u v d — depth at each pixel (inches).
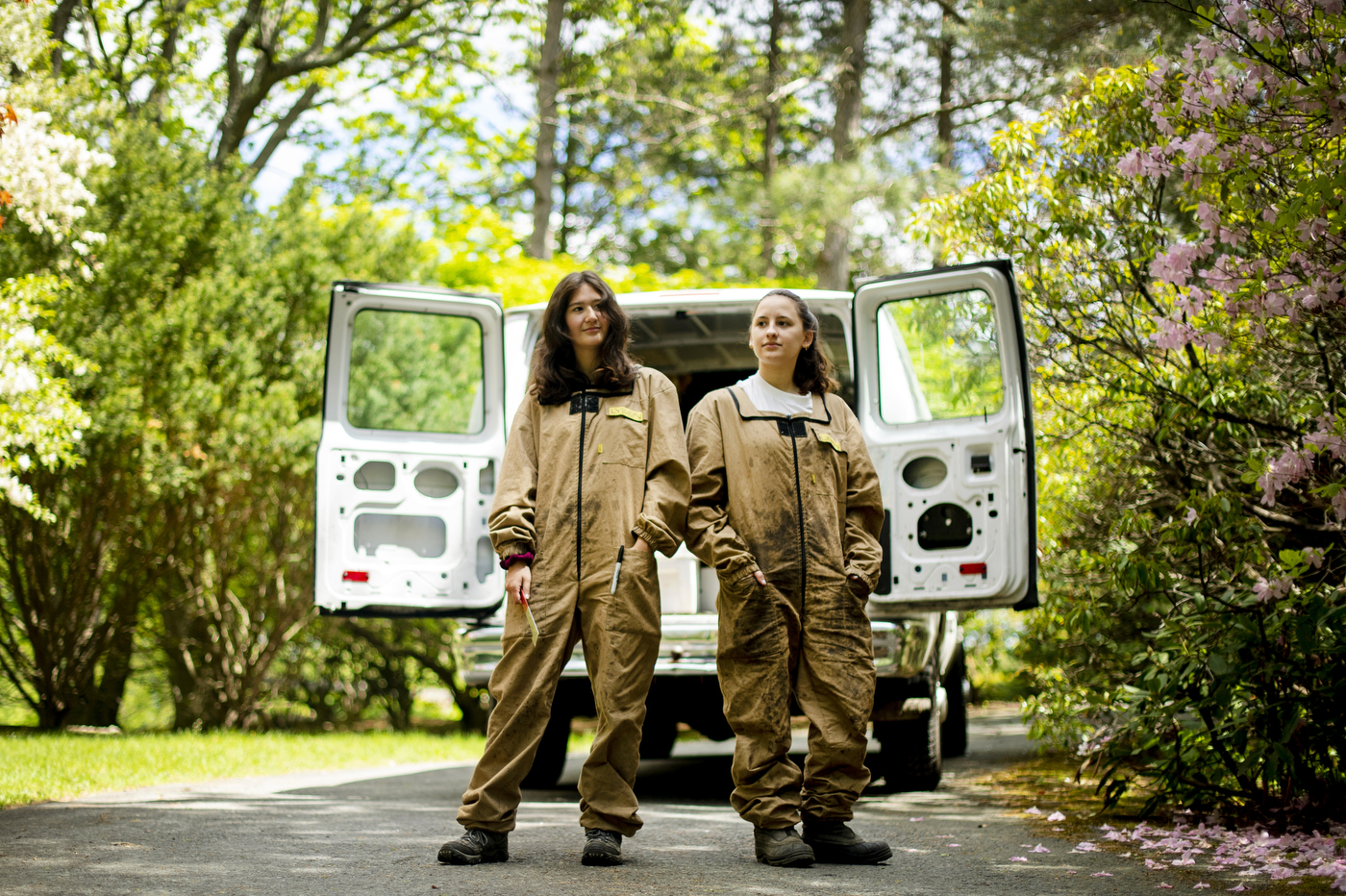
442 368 251.4
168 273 355.6
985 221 212.5
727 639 133.8
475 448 209.8
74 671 377.4
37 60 296.0
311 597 409.1
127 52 565.0
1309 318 155.9
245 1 622.5
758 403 140.6
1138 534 191.3
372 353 224.5
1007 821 171.3
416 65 662.5
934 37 601.0
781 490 135.9
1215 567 173.0
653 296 222.1
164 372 338.3
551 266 573.6
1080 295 200.1
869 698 135.6
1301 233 142.3
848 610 135.9
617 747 132.3
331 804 192.4
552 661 133.4
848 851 134.3
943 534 189.6
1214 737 155.4
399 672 521.0
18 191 246.4
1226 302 156.3
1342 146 141.9
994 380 189.5
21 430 255.6
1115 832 157.0
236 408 358.0
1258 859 135.6
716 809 195.6
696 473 137.8
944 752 285.1
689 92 681.6
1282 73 142.8
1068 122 206.1
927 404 193.6
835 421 142.4
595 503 134.5
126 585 378.0
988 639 358.0
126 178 345.1
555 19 649.0
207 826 160.1
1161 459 185.6
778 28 690.8
